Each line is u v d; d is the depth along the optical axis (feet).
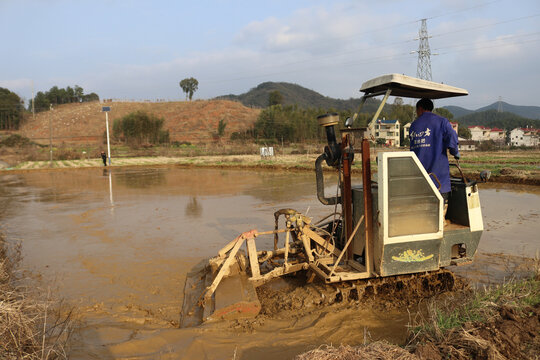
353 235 15.33
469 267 19.34
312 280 17.58
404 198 14.23
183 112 336.70
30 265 22.11
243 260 18.11
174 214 37.52
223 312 14.37
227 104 350.43
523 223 29.48
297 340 12.56
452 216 16.57
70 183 70.28
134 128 224.74
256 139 230.07
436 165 15.39
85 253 24.45
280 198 45.55
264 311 15.12
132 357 11.73
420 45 172.35
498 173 61.57
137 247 25.72
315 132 232.73
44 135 288.10
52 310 15.29
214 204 42.80
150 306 16.34
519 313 11.51
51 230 31.60
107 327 14.01
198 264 21.79
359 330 13.10
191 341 12.61
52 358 11.23
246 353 11.82
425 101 16.02
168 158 148.97
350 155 16.15
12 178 83.51
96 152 171.94
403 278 15.57
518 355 9.51
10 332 10.34
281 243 25.76
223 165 104.42
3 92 351.87
